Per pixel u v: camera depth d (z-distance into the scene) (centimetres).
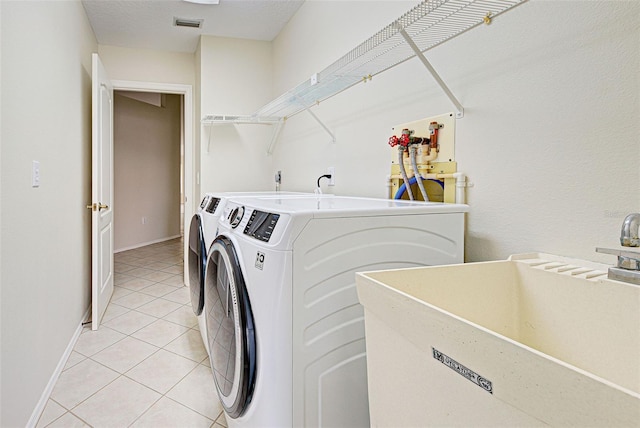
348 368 112
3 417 127
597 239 95
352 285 112
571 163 101
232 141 366
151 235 623
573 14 100
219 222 170
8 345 132
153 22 317
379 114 192
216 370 149
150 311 299
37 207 165
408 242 121
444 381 59
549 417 43
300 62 294
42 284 171
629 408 36
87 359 217
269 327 105
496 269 103
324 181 256
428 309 61
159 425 158
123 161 561
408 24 117
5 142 130
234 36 355
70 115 232
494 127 126
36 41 165
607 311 80
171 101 663
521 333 103
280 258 102
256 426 114
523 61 115
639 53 86
